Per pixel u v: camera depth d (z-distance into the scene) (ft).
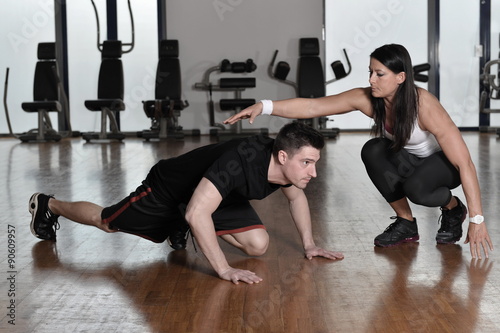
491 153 19.66
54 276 7.48
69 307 6.41
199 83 27.68
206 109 28.89
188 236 9.05
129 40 28.40
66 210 8.68
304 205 8.23
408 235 8.83
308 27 28.48
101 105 25.29
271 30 28.53
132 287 7.05
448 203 8.61
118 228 8.09
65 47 28.50
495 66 28.45
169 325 5.90
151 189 7.64
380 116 8.14
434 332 5.65
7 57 28.22
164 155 20.45
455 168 8.25
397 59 7.52
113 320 6.04
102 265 7.94
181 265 7.91
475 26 28.14
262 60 28.71
